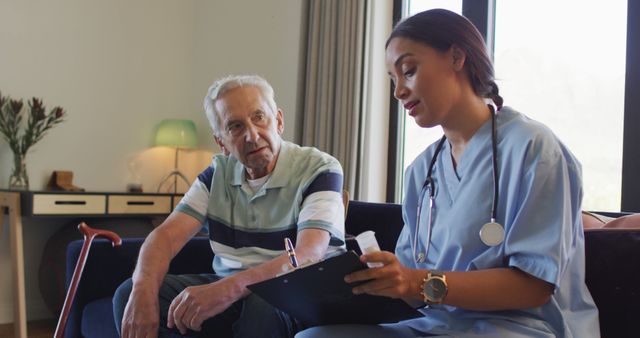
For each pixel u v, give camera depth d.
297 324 1.39
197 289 1.36
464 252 1.10
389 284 0.96
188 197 1.74
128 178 3.97
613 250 1.13
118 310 1.53
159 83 4.13
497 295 0.99
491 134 1.13
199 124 4.18
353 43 3.08
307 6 3.36
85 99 3.80
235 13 3.99
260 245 1.63
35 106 3.46
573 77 2.53
